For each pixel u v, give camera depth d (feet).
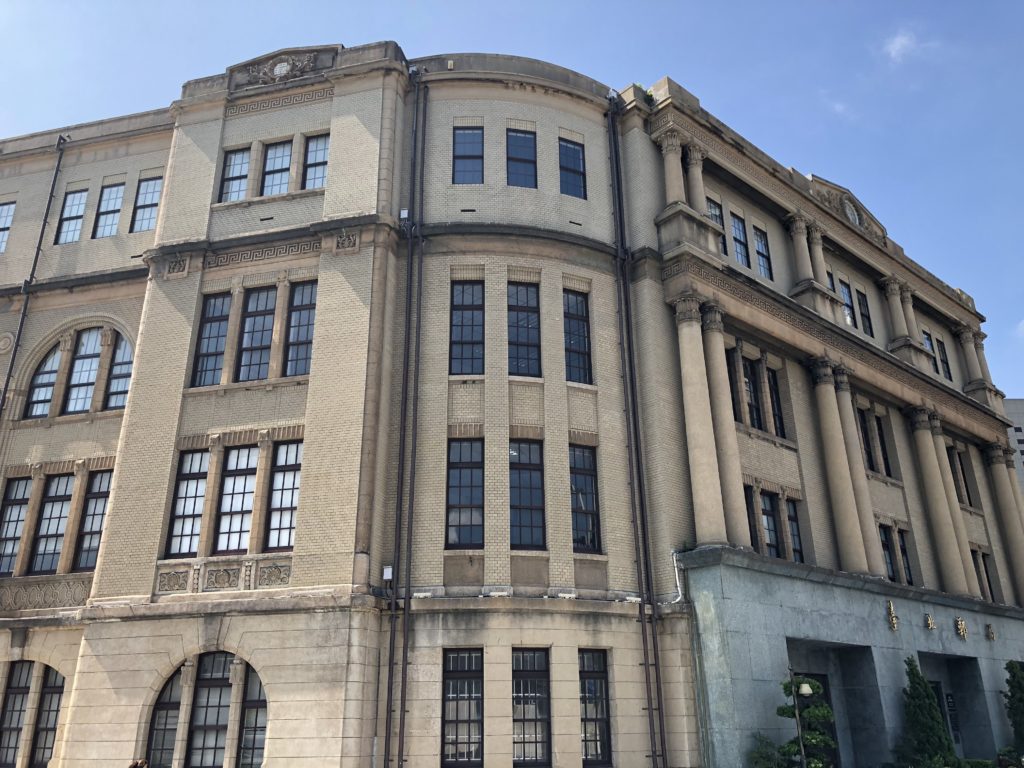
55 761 63.52
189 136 81.66
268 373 70.38
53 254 87.15
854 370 94.89
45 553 74.79
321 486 63.77
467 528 65.77
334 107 78.28
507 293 73.51
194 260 75.46
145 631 62.18
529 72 82.07
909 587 84.94
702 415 72.54
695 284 77.66
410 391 69.21
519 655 62.34
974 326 133.49
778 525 81.15
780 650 67.10
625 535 69.21
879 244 113.50
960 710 93.25
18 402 81.41
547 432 69.21
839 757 74.84
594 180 81.05
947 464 107.14
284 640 59.11
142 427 70.18
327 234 72.33
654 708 63.77
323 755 55.36
